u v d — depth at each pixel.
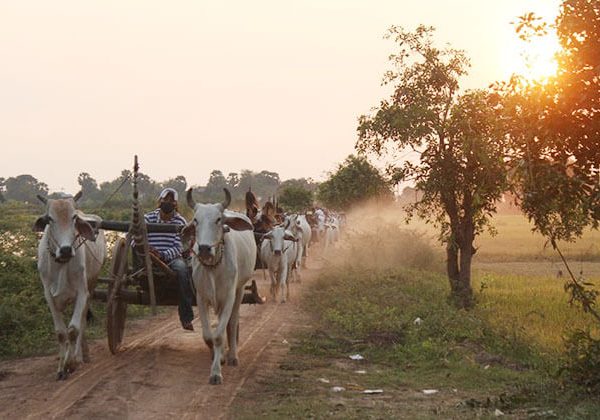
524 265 31.52
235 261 9.10
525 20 7.83
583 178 8.11
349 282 18.09
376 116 14.94
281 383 8.82
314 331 12.28
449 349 10.69
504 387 8.92
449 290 18.02
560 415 7.18
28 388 8.36
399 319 12.70
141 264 10.14
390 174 15.22
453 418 7.22
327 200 40.69
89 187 65.19
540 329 12.88
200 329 12.71
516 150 8.27
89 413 7.34
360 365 10.12
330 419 7.16
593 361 8.11
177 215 10.45
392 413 7.48
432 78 14.79
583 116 7.96
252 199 18.12
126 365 9.55
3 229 17.89
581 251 36.19
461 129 13.62
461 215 15.74
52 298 8.93
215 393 8.23
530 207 8.27
